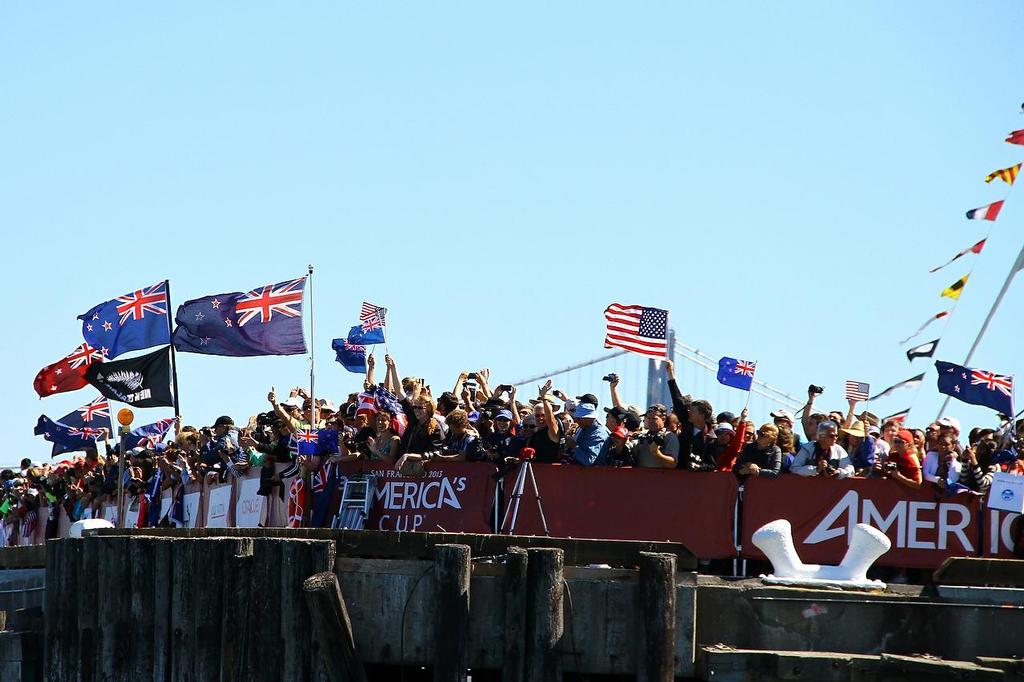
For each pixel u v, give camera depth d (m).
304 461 41.69
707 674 31.16
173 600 34.38
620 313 41.53
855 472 38.44
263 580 32.94
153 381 50.72
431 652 32.38
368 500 38.66
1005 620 31.80
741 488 36.50
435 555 31.86
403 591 32.81
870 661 30.70
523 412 45.31
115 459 59.72
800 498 36.28
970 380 41.66
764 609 31.97
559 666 30.98
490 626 32.00
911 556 36.00
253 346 49.09
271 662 32.53
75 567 36.44
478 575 32.19
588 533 36.59
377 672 34.81
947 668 30.38
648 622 30.94
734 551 36.12
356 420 45.41
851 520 36.19
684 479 36.62
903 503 36.19
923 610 31.92
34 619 38.41
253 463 47.66
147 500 55.28
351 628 32.66
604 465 37.81
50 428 64.81
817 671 30.75
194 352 49.91
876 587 32.19
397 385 47.81
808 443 38.25
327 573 32.12
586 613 31.70
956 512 36.06
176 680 33.94
